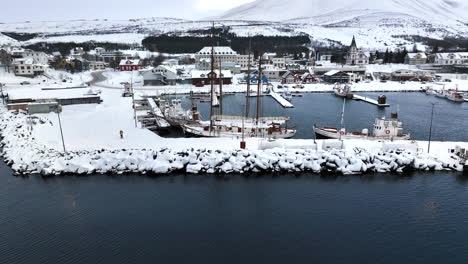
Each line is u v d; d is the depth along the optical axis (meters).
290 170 50.94
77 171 50.19
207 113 101.94
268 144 55.41
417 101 124.75
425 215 39.22
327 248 33.44
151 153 52.78
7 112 85.69
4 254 32.84
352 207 41.06
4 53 166.25
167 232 36.12
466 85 160.75
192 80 155.50
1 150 60.50
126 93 120.69
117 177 49.41
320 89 152.50
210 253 32.78
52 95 101.81
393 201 42.47
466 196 43.66
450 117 93.75
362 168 50.69
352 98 131.38
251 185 47.00
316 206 41.31
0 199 43.09
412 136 73.38
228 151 53.91
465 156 52.06
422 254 32.66
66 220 38.44
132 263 31.53
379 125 65.56
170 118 79.06
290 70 192.12
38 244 34.34
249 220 38.28
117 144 59.25
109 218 38.78
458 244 34.09
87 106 97.44
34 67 161.25
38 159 52.41
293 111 103.94
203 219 38.53
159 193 44.75
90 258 32.25
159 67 158.88
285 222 37.88
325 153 52.69
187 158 51.75
